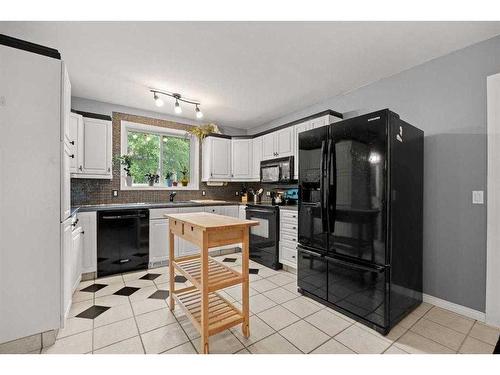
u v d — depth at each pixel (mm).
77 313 2068
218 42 2098
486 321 1966
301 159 2531
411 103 2514
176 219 2008
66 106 1762
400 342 1711
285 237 3199
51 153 1618
